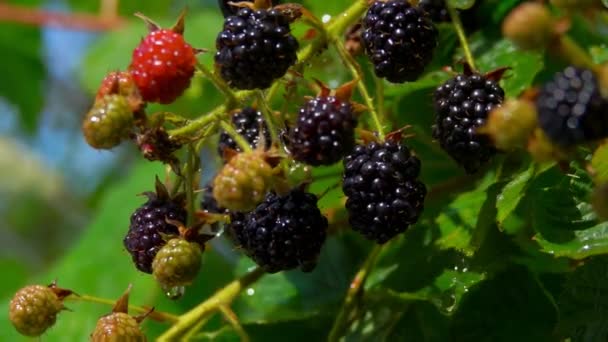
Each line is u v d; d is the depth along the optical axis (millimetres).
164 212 486
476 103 474
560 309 481
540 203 475
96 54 709
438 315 509
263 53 464
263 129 482
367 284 519
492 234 500
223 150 480
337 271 552
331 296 548
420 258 506
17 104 917
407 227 473
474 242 487
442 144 482
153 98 464
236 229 485
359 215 470
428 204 512
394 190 468
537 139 421
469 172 484
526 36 421
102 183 932
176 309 647
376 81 503
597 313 478
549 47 422
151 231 485
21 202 1007
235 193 451
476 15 525
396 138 474
